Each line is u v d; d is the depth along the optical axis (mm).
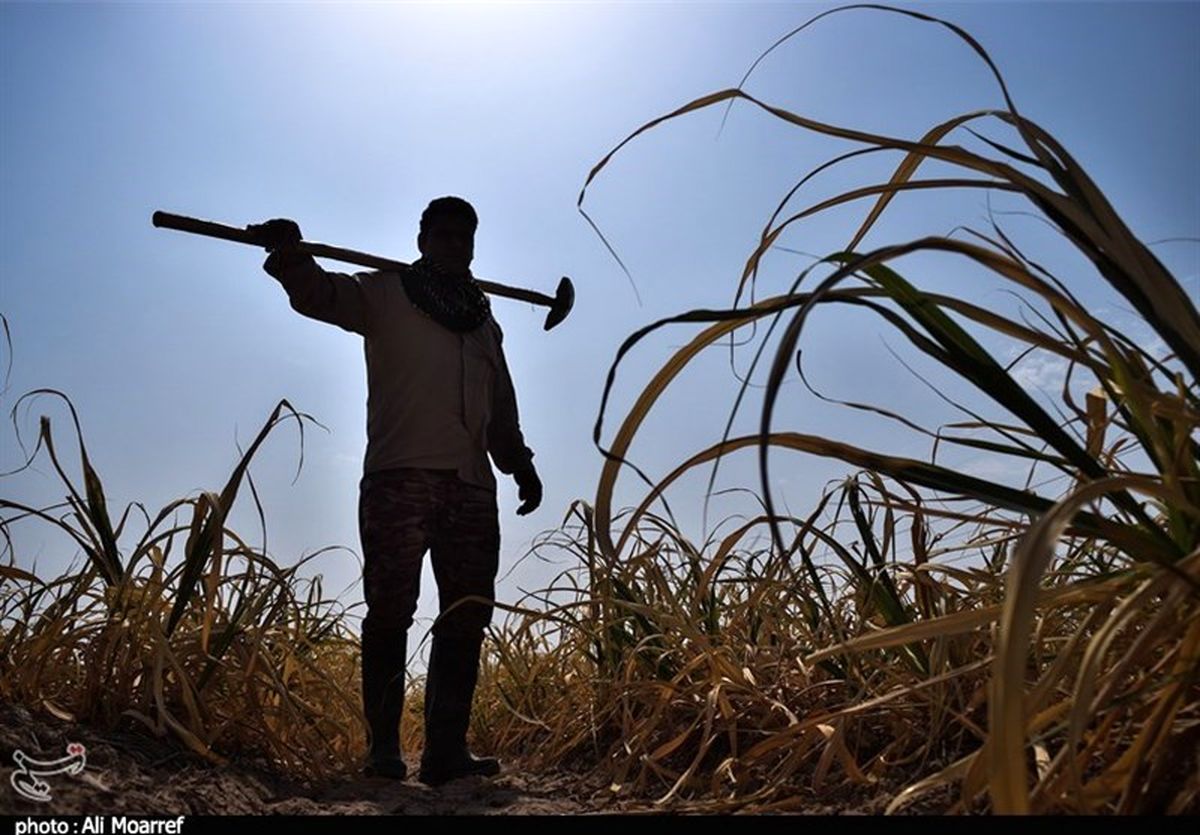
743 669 3330
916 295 2115
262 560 3654
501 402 4164
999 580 2930
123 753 3008
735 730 3062
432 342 3859
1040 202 2020
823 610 3506
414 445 3771
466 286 4000
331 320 3799
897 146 2162
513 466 4219
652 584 4121
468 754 3789
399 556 3697
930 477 2076
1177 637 2082
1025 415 2094
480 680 5172
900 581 3152
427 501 3760
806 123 2268
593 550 4242
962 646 2850
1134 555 2061
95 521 3617
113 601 3422
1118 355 1948
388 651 3695
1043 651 2711
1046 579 2855
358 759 3859
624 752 3605
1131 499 2104
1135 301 1958
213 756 3174
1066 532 2035
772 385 1467
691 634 3377
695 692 3432
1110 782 1865
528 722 4527
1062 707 2045
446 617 3816
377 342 3867
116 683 3320
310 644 3848
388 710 3666
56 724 3117
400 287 3904
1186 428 1939
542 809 2988
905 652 2938
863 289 2113
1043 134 2105
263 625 3637
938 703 2650
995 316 2029
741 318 2074
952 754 2709
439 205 4105
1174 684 1861
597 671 4289
